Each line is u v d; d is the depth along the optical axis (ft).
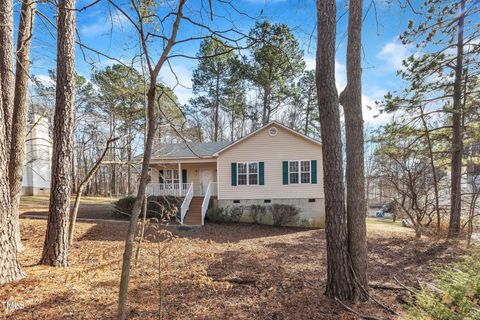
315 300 15.76
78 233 33.04
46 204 57.62
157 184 52.80
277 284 18.49
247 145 50.72
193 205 51.62
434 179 39.50
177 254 25.13
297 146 49.52
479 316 10.59
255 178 50.39
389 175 47.62
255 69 61.31
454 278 14.43
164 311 13.80
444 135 39.04
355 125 16.11
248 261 24.49
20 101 22.79
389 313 14.47
